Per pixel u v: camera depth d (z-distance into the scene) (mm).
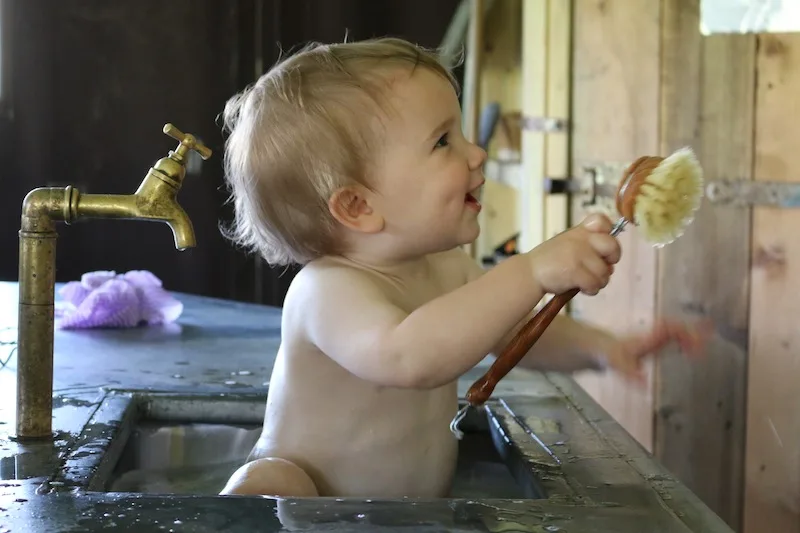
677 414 1706
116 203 748
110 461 751
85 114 2559
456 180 762
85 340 1258
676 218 636
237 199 863
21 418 758
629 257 1787
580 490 646
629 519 579
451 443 825
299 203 787
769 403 1601
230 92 2658
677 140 1702
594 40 1860
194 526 541
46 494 606
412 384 690
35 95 2510
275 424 796
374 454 776
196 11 2621
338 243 792
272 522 547
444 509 578
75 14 2529
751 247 1613
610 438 803
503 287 679
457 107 792
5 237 2504
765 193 1594
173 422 942
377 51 798
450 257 901
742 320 1630
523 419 868
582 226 701
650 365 1722
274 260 866
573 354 879
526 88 2025
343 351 719
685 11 1686
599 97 1855
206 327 1384
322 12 2650
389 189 762
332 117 764
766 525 1609
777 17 1572
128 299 1370
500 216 2463
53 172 2543
